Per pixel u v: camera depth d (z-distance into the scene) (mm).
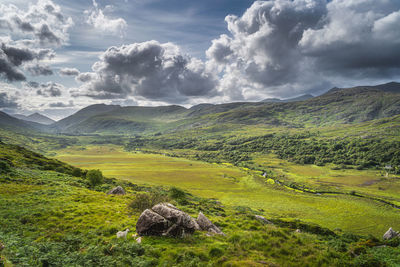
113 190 50188
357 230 71562
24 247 13617
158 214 19062
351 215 86562
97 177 67062
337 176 172625
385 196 118500
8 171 55344
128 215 28438
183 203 49625
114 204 35812
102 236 19562
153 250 14617
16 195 35344
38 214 26062
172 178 159375
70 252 14875
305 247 15141
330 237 28141
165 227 18031
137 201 32500
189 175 171250
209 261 13133
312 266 13008
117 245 15508
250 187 137375
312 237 18391
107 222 24234
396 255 15188
